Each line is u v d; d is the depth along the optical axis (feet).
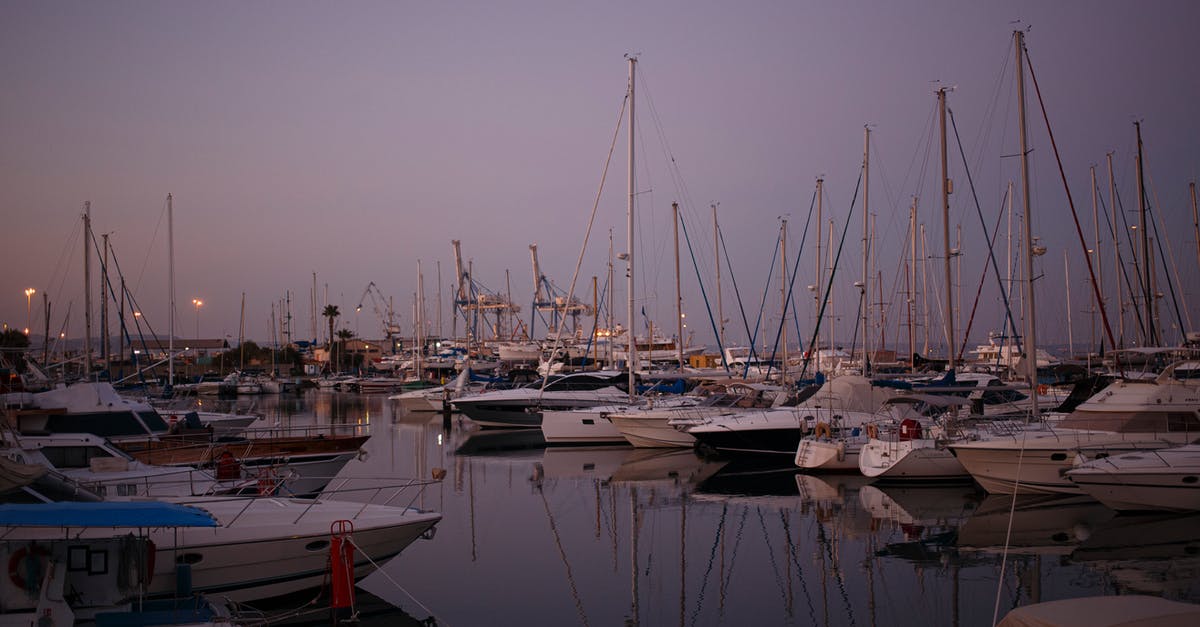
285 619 42.04
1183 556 50.93
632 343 116.88
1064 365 143.84
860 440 85.97
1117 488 59.52
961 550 54.39
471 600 46.29
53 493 41.88
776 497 74.23
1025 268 82.48
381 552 45.52
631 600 46.19
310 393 282.36
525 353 274.77
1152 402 68.49
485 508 71.00
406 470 94.12
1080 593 44.55
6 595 34.14
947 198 100.12
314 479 72.74
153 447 70.85
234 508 45.16
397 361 352.08
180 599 38.24
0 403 58.29
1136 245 127.54
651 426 108.99
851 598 45.75
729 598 46.24
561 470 93.09
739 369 213.87
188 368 282.36
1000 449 69.77
